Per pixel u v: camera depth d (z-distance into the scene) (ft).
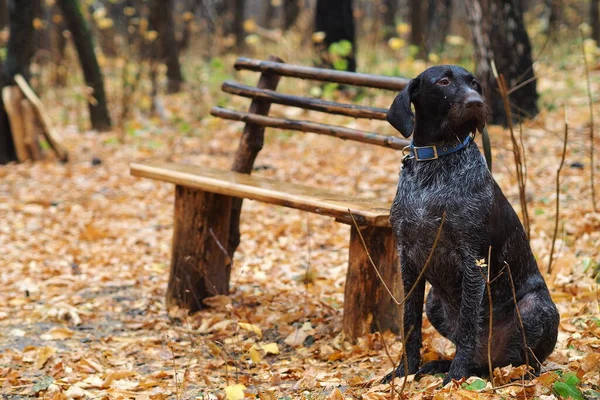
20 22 38.45
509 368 12.91
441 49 49.47
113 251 24.77
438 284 13.50
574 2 75.72
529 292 13.30
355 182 30.48
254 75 61.67
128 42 58.44
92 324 18.80
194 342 17.38
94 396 14.42
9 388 14.97
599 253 19.72
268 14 101.40
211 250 19.08
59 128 46.16
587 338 14.96
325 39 50.60
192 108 45.83
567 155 29.43
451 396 12.03
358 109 17.61
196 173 18.53
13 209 29.81
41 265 23.66
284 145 38.11
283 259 23.00
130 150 39.11
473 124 12.50
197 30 77.00
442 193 12.75
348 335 16.26
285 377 14.80
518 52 33.83
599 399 12.07
